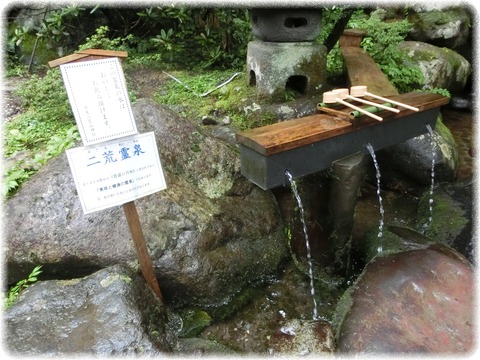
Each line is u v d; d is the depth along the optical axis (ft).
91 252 8.77
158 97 16.38
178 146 10.82
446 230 11.75
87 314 7.29
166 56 20.95
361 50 17.57
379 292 8.91
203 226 9.46
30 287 7.97
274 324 9.29
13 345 6.77
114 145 7.06
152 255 8.74
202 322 9.10
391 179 14.56
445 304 8.61
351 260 11.51
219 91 15.97
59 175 9.50
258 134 8.81
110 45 16.47
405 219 12.94
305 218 11.06
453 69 21.04
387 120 10.20
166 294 9.14
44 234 8.83
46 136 13.44
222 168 11.04
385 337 7.92
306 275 10.80
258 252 10.30
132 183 7.37
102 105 6.76
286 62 13.43
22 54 20.13
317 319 9.21
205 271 9.11
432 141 13.28
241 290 9.96
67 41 20.53
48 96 14.82
